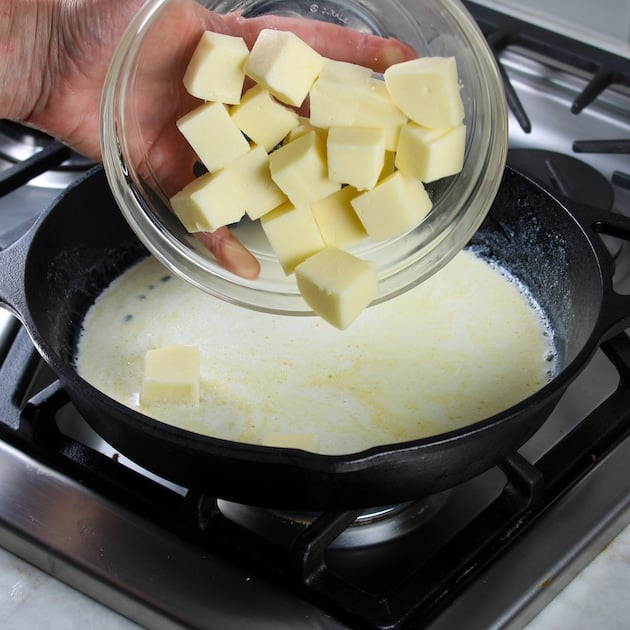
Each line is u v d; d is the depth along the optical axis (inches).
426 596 28.6
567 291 38.4
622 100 50.6
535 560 29.8
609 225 37.0
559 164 45.9
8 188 43.2
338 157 30.2
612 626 29.4
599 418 34.2
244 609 28.5
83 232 41.5
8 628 29.6
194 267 35.5
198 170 37.1
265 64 30.2
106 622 29.8
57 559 30.2
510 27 52.8
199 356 39.0
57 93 37.9
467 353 39.6
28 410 34.1
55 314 39.4
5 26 34.8
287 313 34.2
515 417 27.6
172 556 30.0
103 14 34.4
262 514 34.2
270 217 33.2
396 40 34.6
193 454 27.9
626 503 31.5
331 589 28.7
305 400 37.7
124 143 34.7
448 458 28.0
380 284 34.6
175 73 34.9
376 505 29.6
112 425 29.7
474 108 33.5
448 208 34.9
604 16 51.7
